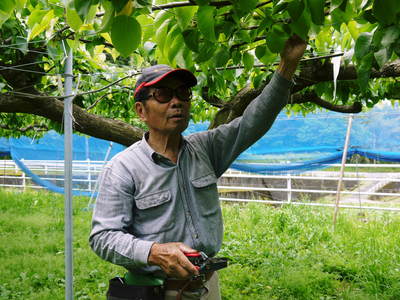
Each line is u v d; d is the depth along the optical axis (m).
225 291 5.30
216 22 1.59
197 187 1.95
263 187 11.82
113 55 3.19
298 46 1.73
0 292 5.29
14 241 7.65
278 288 5.40
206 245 1.93
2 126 7.97
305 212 9.29
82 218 10.04
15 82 3.50
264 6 1.66
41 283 5.68
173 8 1.51
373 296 5.09
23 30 3.18
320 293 5.31
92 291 5.42
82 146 12.65
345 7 1.43
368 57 1.63
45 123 7.86
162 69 1.90
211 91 3.04
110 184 1.90
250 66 2.09
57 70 3.97
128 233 1.88
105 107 6.93
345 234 7.72
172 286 1.90
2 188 15.17
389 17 1.25
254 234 7.91
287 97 1.87
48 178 13.73
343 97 3.48
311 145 9.59
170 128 1.90
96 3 1.26
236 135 2.02
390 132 8.86
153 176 1.90
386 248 6.68
